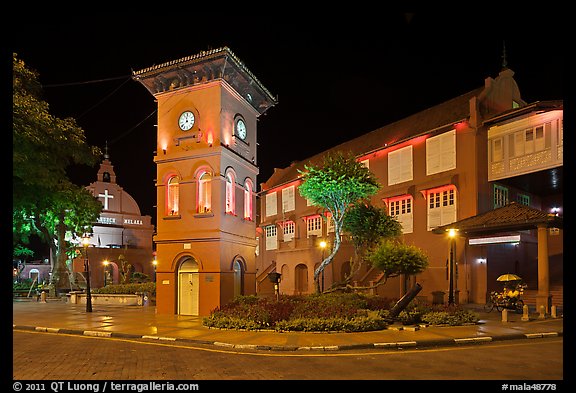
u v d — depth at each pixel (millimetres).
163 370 9742
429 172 29625
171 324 17359
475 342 13742
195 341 13711
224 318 16172
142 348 12781
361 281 29406
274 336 14125
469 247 26422
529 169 24906
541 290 20047
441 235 28312
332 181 20484
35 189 27812
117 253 49969
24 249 50594
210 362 10641
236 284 22516
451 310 17422
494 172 26766
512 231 24375
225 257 20797
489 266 26375
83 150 27531
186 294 21156
